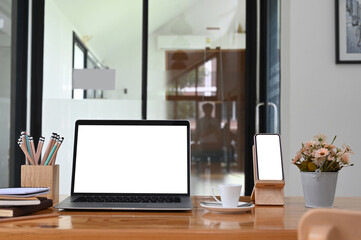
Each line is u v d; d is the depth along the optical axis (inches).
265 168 64.0
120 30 150.9
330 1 131.3
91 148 64.3
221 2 151.1
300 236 29.5
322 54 131.2
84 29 150.8
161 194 62.9
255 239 43.6
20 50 144.0
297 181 127.9
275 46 137.6
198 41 150.7
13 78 139.9
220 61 150.2
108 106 149.5
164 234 43.5
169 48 150.5
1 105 132.3
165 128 65.0
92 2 151.5
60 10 150.2
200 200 68.9
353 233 28.6
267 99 143.2
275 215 53.9
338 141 129.9
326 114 130.4
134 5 150.9
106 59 150.3
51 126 148.6
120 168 63.7
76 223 47.4
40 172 63.3
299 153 63.1
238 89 149.7
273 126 137.2
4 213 50.6
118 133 64.7
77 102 149.6
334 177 60.7
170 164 64.0
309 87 131.0
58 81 149.3
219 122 149.3
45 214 52.9
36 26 148.6
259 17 148.8
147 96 149.7
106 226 45.7
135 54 150.4
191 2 151.3
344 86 130.6
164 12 150.9
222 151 148.9
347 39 130.0
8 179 137.9
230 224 47.2
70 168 147.9
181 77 150.0
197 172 148.8
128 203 57.3
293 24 131.5
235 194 55.6
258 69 148.3
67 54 150.1
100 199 59.9
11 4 137.6
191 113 149.6
